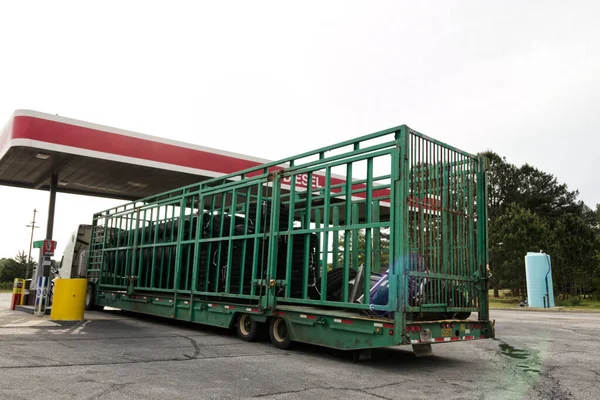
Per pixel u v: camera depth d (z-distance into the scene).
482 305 7.84
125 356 6.93
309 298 8.58
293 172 8.55
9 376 5.27
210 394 4.87
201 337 9.45
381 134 7.06
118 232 14.70
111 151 14.55
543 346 9.46
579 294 31.05
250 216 10.05
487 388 5.61
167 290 11.48
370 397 5.02
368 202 7.11
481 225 8.06
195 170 16.11
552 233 29.95
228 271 9.61
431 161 7.20
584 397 5.23
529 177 46.94
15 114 13.41
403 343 6.24
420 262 6.71
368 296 6.88
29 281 16.20
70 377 5.36
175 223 11.89
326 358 7.47
